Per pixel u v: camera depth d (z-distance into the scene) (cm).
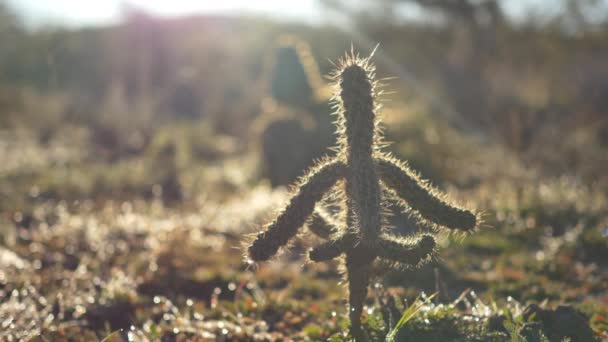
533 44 2195
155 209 869
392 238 322
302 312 473
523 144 1200
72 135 1474
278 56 1150
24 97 1747
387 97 1560
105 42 2475
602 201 783
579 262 603
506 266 591
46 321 439
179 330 427
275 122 1081
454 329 373
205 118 1827
